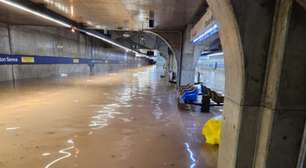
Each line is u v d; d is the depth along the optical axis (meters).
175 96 7.17
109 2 5.34
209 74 17.16
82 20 8.12
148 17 6.87
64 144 2.97
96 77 13.28
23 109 4.78
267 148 1.44
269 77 1.43
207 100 5.04
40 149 2.79
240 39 1.40
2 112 4.49
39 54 10.94
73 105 5.33
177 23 7.61
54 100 5.84
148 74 18.47
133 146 2.97
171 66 15.97
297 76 1.34
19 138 3.14
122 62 30.83
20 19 7.97
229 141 1.70
